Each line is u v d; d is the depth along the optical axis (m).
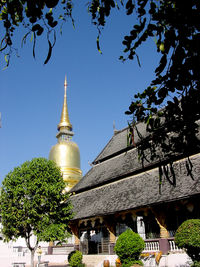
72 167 55.59
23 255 33.59
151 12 4.22
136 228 26.78
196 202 17.97
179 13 3.85
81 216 25.75
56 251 31.72
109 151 34.91
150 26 4.27
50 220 23.73
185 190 17.97
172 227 21.77
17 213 22.67
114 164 31.02
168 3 4.10
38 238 22.83
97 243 28.25
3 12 4.31
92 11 4.50
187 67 4.12
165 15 4.07
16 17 4.30
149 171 24.14
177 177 20.11
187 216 20.73
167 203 18.92
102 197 26.66
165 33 4.04
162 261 17.84
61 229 23.47
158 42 4.27
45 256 31.91
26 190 23.11
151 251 19.14
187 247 13.94
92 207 26.03
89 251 28.19
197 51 3.98
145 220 24.97
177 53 4.04
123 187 25.27
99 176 30.97
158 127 5.25
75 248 27.64
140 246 17.95
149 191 21.31
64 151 56.72
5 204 23.06
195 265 13.63
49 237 22.53
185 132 4.96
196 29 3.90
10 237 23.34
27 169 24.09
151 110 5.20
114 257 22.39
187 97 4.56
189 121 4.83
